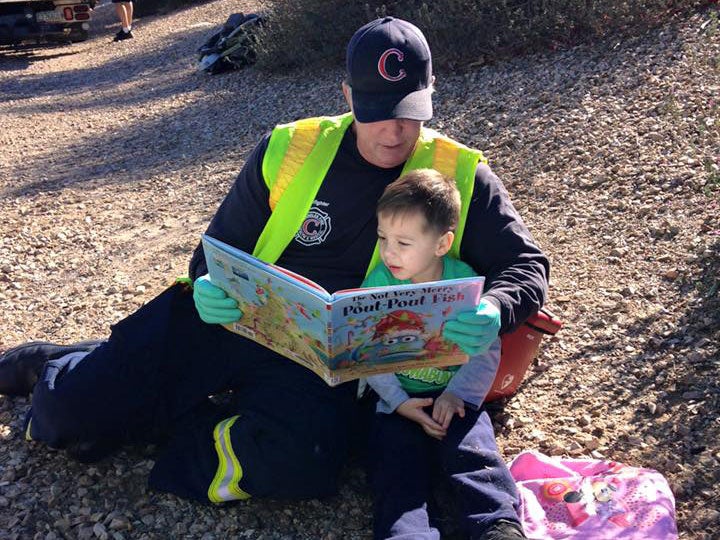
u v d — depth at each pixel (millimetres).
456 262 2867
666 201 4867
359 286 2943
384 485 2723
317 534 2850
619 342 3723
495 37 8055
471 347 2529
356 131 2846
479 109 7070
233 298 2719
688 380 3373
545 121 6422
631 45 7348
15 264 5691
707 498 2791
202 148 8375
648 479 2764
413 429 2857
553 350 3752
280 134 2938
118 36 17781
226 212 3031
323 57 10156
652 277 4184
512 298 2658
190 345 3033
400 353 2572
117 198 7098
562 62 7480
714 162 5113
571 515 2660
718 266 4078
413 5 9117
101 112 10930
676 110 5906
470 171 2844
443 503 2902
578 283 4285
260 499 2998
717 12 7359
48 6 17141
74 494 3070
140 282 5203
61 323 4707
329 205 2881
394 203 2633
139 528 2904
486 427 2846
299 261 2961
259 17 11945
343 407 2883
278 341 2711
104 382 2955
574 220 4949
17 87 13734
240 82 10789
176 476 2975
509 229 2830
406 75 2689
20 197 7457
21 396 3676
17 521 2961
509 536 2447
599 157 5645
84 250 5898
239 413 2916
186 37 15875
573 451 3109
